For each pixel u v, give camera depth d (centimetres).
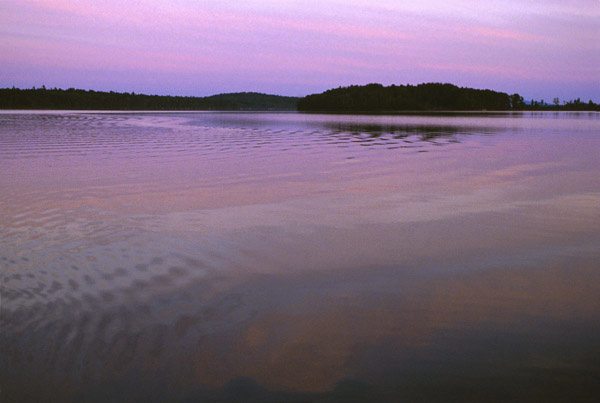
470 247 471
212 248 469
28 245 474
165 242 487
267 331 304
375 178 883
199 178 886
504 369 260
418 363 267
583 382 246
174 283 380
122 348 284
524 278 388
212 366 267
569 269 408
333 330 305
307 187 795
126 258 438
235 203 673
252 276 396
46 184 817
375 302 346
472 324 311
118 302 345
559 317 319
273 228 542
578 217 589
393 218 587
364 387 247
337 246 476
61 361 271
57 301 346
